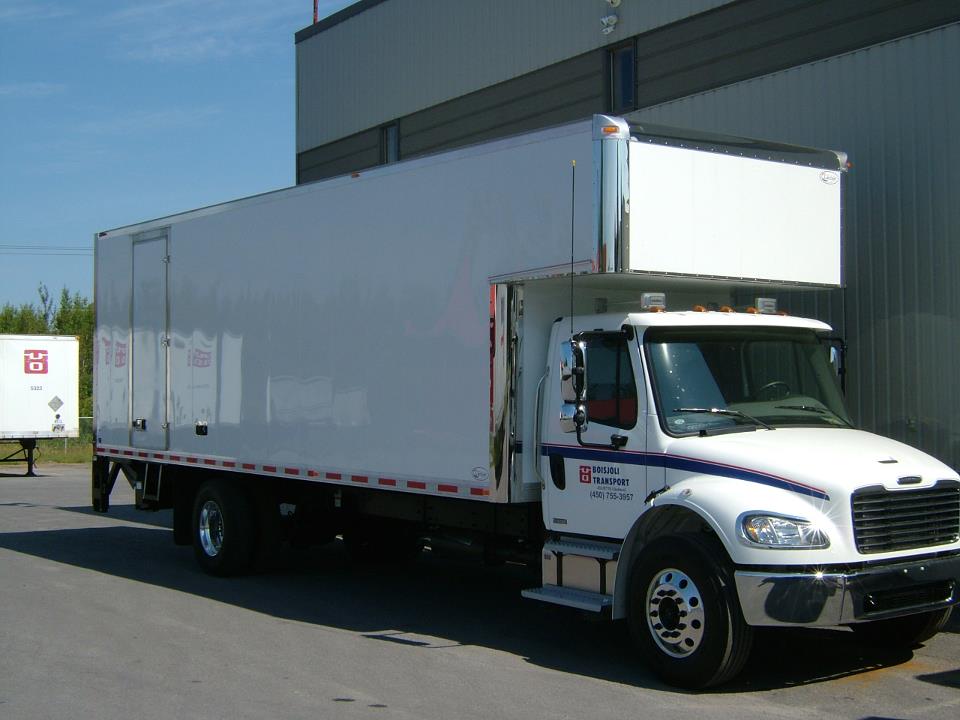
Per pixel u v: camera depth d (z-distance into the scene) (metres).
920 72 10.22
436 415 8.53
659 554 6.85
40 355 27.56
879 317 10.47
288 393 10.23
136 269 12.77
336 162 20.41
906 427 10.20
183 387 11.83
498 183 8.08
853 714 6.23
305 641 8.23
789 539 6.39
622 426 7.41
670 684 6.86
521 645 8.13
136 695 6.61
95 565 12.12
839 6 11.05
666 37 13.34
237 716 6.16
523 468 8.07
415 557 12.14
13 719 6.11
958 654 7.72
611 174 7.23
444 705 6.40
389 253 9.09
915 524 6.81
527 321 8.10
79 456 34.12
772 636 8.31
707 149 7.71
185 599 10.01
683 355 7.46
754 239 7.98
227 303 11.13
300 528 11.24
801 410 7.83
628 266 7.23
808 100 11.38
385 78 18.97
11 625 8.73
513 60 16.08
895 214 10.38
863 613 6.46
